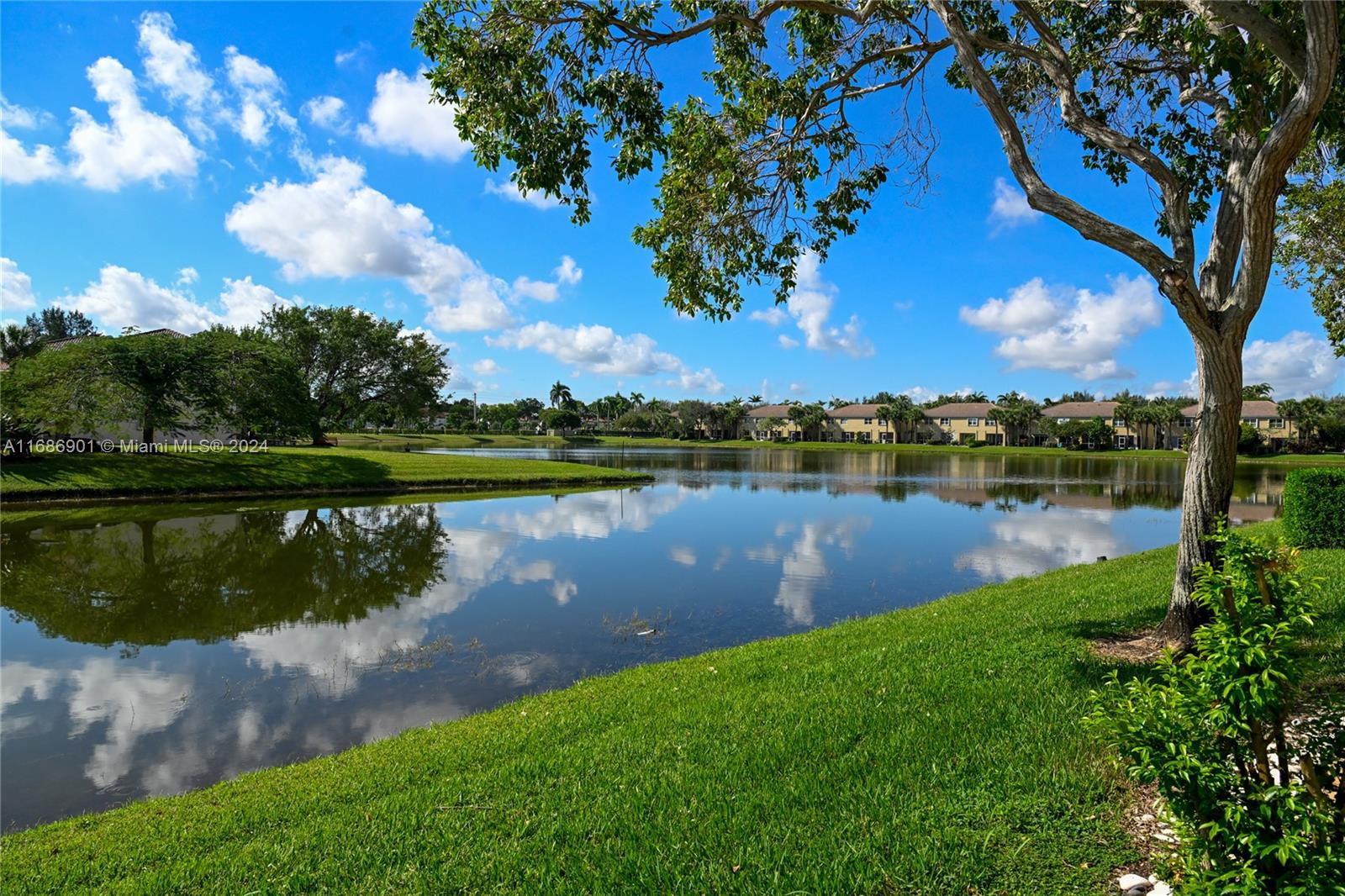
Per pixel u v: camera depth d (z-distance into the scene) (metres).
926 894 2.99
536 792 4.24
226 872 3.58
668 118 8.55
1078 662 5.75
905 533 19.38
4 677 8.14
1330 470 11.40
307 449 40.94
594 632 9.86
